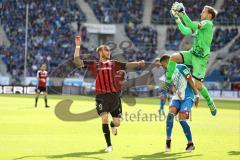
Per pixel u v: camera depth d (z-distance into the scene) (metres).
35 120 27.77
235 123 29.47
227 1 82.94
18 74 74.75
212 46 78.12
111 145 16.77
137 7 84.56
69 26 82.00
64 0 83.94
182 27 18.17
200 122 29.80
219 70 75.25
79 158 15.04
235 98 69.94
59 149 16.88
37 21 81.44
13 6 82.25
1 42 78.81
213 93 70.94
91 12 83.94
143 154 16.19
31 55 77.38
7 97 54.56
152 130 23.91
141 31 82.00
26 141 18.77
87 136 20.83
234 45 78.38
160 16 83.38
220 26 80.81
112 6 84.50
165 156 15.84
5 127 23.72
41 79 38.81
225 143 19.55
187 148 16.95
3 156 15.04
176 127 25.77
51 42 79.62
